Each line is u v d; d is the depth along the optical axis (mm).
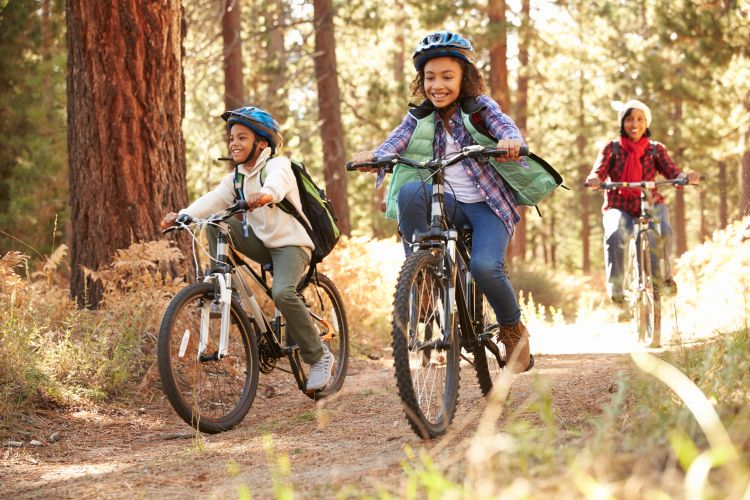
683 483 2031
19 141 15500
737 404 2633
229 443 4141
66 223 15039
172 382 4332
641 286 7113
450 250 3875
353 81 24906
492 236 4043
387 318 9266
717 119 20547
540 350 7473
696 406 2229
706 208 42469
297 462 3471
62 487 3311
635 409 2914
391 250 11039
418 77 4352
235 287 4844
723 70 18125
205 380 5438
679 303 8883
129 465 3795
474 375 5840
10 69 15578
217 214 4645
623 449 2326
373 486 2572
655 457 2209
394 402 5023
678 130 22328
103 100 7086
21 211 14781
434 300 3770
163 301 6160
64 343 5477
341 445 3822
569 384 4848
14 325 5297
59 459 4109
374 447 3652
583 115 29906
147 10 7133
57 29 16516
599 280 20828
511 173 4109
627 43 22734
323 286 5656
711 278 9211
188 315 5121
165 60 7277
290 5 20922
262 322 5008
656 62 21109
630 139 7727
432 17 20594
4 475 3744
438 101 4199
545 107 29797
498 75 21203
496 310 4090
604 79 23469
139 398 5445
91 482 3338
